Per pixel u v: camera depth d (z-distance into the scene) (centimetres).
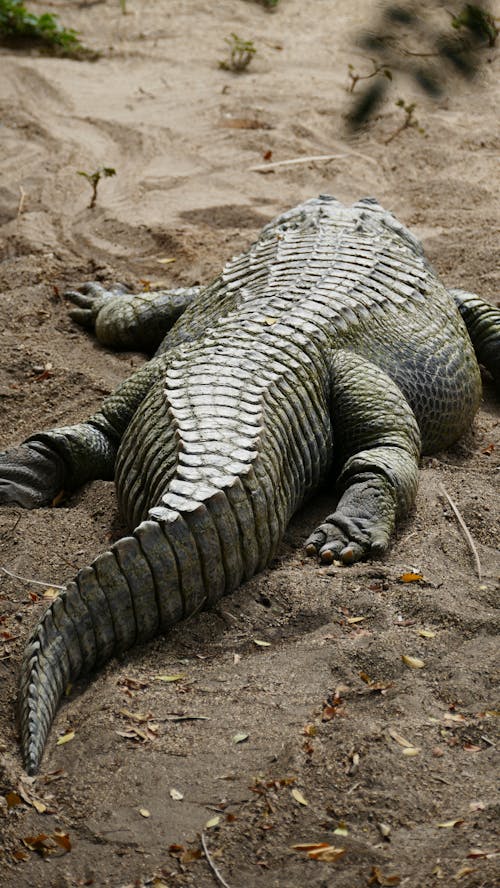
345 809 381
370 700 438
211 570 495
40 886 360
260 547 521
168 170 1078
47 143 1139
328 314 639
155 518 482
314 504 603
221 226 972
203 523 489
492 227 940
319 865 357
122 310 788
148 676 462
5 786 396
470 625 479
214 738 421
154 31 1477
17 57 1370
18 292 871
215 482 504
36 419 705
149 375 642
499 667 452
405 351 654
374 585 513
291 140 1131
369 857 358
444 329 689
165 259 916
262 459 531
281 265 711
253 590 515
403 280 700
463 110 1188
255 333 619
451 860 351
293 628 489
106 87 1291
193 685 454
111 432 647
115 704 441
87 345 804
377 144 1119
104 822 383
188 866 362
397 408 607
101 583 465
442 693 439
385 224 783
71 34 1429
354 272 691
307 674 455
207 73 1327
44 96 1258
